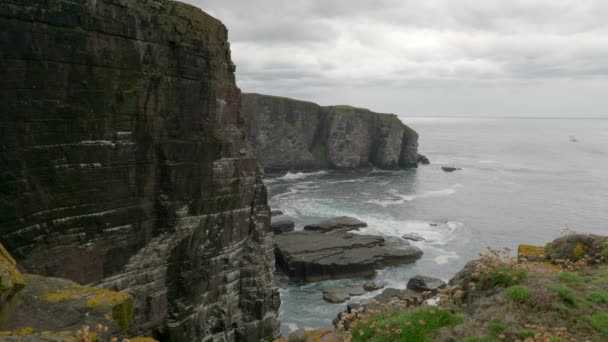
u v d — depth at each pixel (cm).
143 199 2923
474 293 1355
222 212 3453
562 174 14138
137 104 2808
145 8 2862
